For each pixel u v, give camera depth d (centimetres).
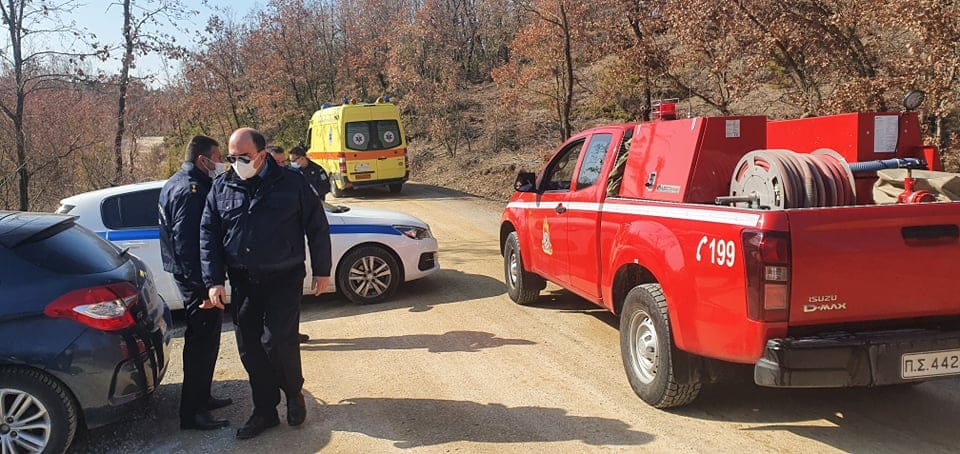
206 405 466
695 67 1374
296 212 432
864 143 473
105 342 403
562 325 663
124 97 1712
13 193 1530
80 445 439
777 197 398
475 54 3581
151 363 432
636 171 509
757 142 456
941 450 386
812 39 1017
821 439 406
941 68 809
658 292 446
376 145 1906
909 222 364
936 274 369
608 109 2100
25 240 406
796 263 352
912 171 432
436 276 915
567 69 1659
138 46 1702
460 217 1498
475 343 616
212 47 3008
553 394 490
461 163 2309
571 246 596
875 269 361
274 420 451
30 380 388
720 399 471
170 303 708
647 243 449
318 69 3488
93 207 698
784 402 463
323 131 2061
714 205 412
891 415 438
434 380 529
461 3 3522
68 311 396
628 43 1302
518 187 689
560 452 399
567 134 1695
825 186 397
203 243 429
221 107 3138
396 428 444
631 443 407
